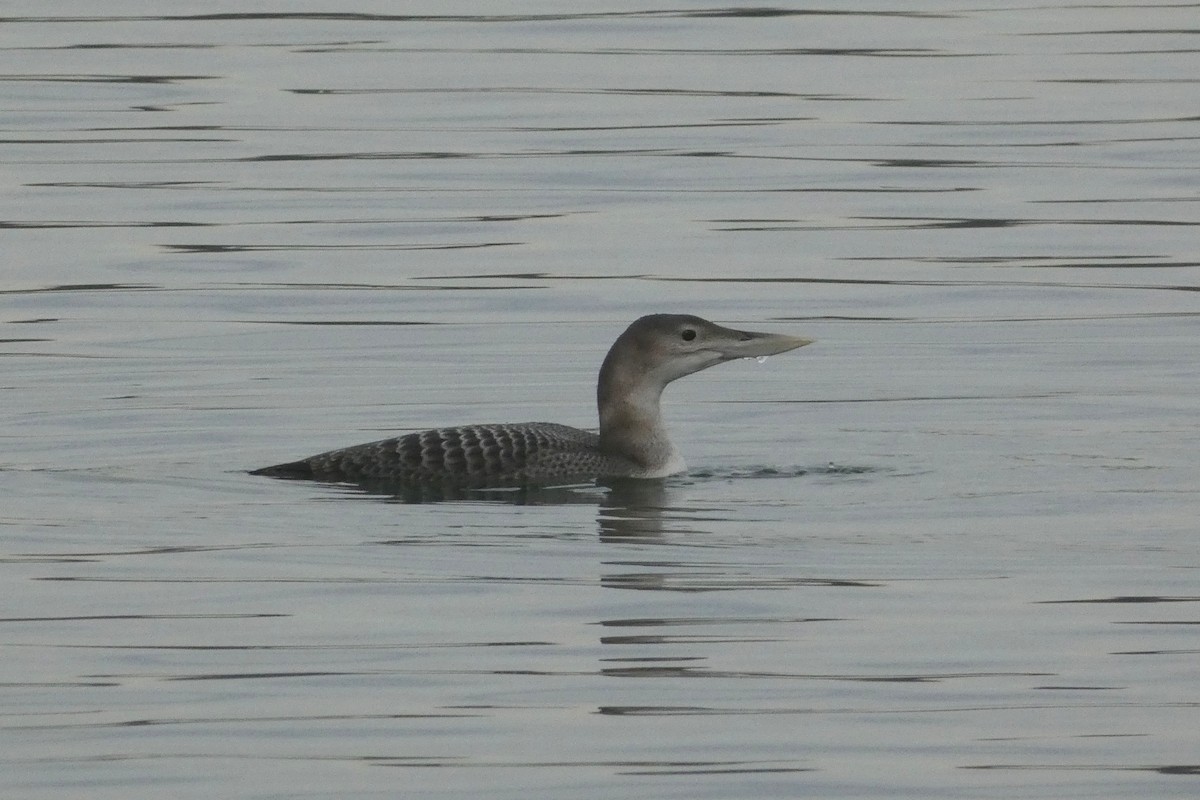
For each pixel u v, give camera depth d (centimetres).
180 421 2161
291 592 1551
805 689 1344
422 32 4069
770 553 1667
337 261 2847
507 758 1228
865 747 1246
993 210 3053
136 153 3331
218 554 1652
